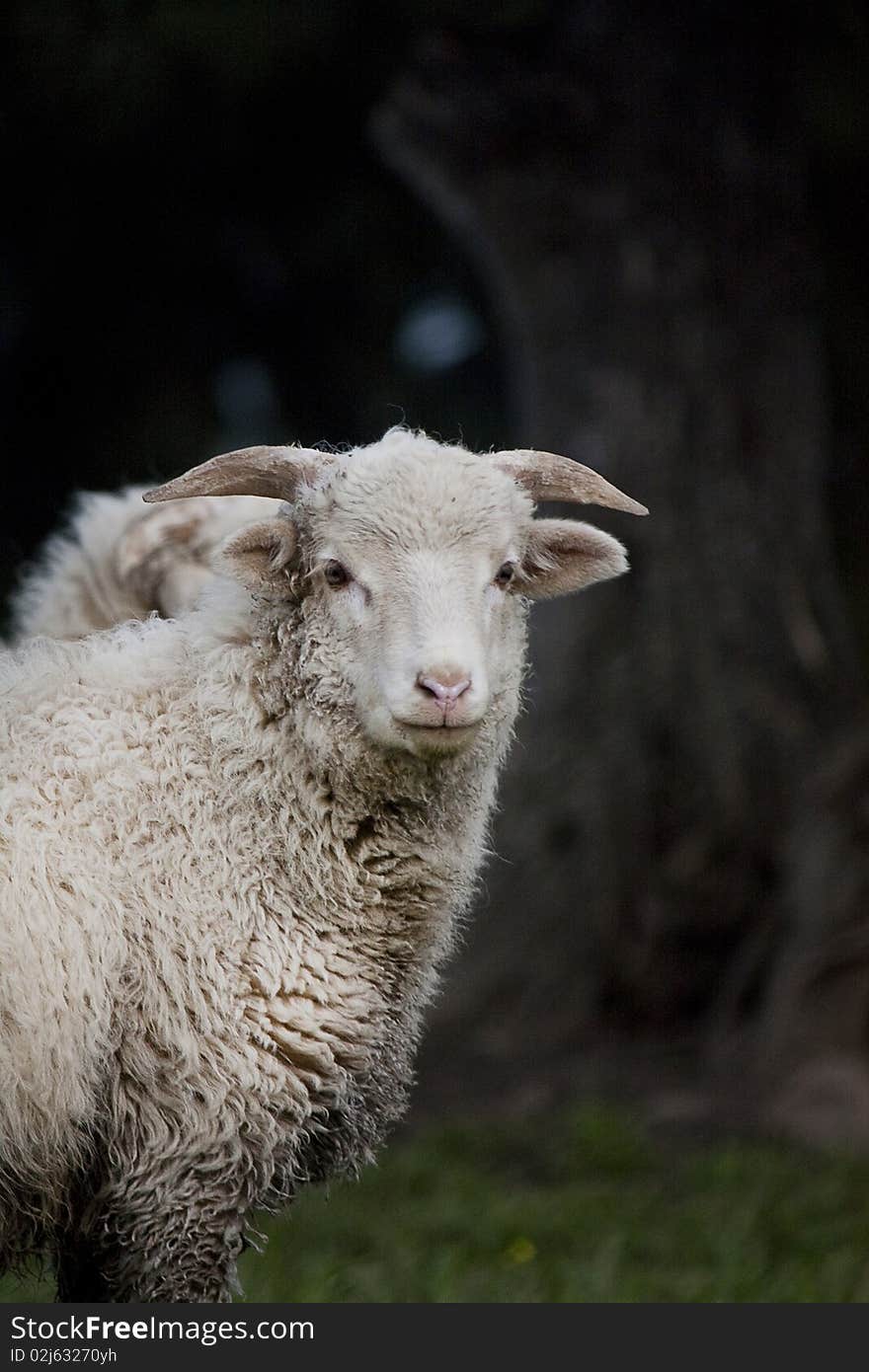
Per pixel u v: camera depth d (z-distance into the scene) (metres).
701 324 15.80
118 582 8.02
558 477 6.56
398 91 16.02
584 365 15.88
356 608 6.00
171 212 20.73
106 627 8.02
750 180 15.91
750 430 15.81
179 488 6.20
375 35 16.86
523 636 6.56
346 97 18.19
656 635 15.57
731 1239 10.22
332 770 6.09
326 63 17.41
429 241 21.55
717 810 15.38
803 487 16.00
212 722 6.14
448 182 15.98
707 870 15.33
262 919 6.00
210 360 22.97
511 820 15.46
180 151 19.48
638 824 15.41
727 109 15.88
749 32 15.75
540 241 15.91
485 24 15.92
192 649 6.29
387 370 23.53
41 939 5.70
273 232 21.34
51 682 6.17
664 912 15.27
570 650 15.58
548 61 15.83
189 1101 5.86
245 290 22.53
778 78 16.00
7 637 11.83
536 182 15.81
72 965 5.73
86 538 8.20
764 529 15.76
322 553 6.07
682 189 15.84
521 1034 14.99
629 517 15.62
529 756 15.55
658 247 15.77
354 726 6.04
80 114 18.47
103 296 22.02
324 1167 6.30
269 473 6.27
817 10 15.58
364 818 6.14
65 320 22.12
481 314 23.09
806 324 16.23
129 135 18.86
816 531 16.03
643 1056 14.64
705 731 15.48
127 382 22.53
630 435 15.69
